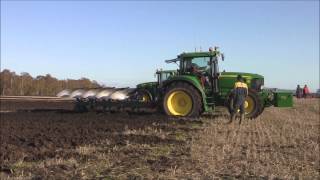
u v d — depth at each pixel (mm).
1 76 63188
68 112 24719
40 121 20000
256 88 20672
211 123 17750
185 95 20141
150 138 13836
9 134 15414
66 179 8797
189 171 9305
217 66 20875
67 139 13891
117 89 24250
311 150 11789
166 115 20500
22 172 9367
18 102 37344
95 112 23734
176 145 12555
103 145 12648
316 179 8688
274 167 9641
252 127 16672
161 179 8688
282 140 13500
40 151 11812
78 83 67312
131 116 21203
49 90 64938
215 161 10203
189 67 21156
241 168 9547
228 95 20062
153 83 23969
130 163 10109
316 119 21562
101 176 8992
